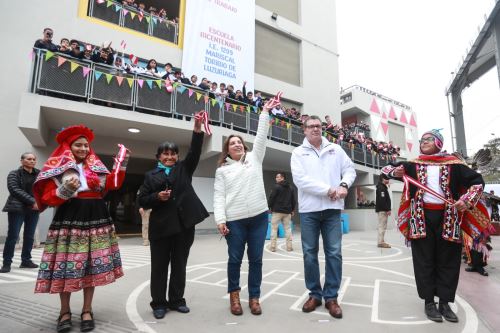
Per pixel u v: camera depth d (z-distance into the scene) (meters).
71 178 2.42
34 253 6.52
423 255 2.94
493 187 13.02
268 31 15.33
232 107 9.89
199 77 11.64
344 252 7.02
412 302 3.29
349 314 2.93
